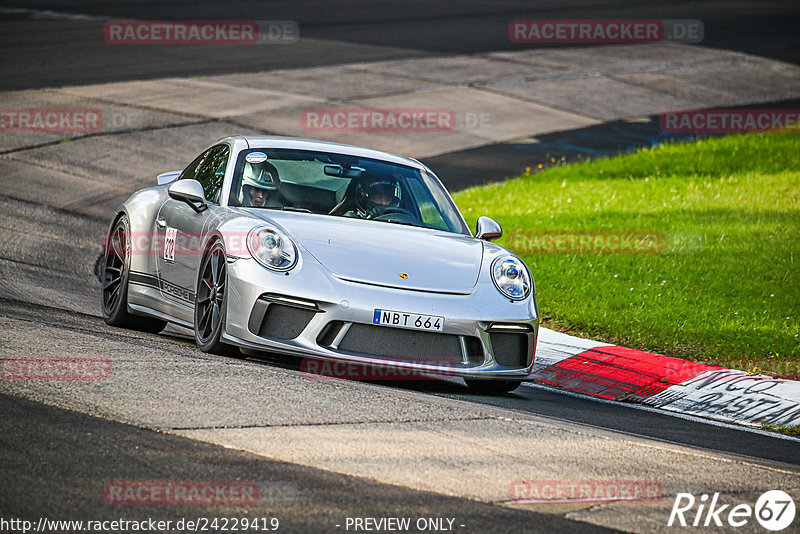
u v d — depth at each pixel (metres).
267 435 15.29
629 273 38.81
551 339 30.25
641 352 29.02
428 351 21.33
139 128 62.03
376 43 101.75
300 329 20.84
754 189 56.75
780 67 102.44
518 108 79.88
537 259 40.84
